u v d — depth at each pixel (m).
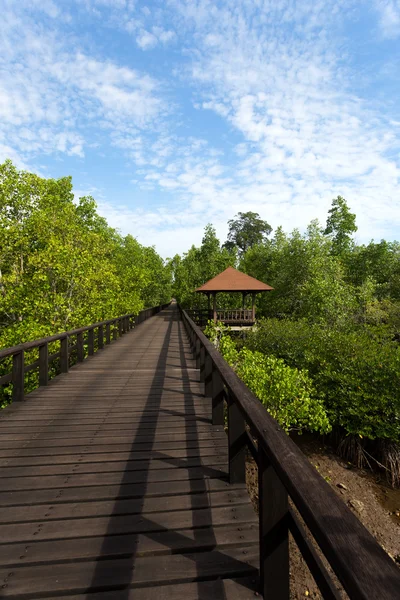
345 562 0.69
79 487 2.51
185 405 4.52
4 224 13.80
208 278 29.70
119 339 12.62
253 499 4.88
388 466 6.70
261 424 1.54
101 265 14.06
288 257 22.78
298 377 6.80
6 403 11.05
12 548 1.88
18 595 1.58
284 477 1.09
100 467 2.82
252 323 18.52
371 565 0.67
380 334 10.94
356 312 16.28
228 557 1.81
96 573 1.71
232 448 2.54
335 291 16.17
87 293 13.31
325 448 7.66
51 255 12.12
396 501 5.79
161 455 3.03
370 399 7.15
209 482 2.57
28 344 4.84
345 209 29.42
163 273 35.75
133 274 20.12
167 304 52.03
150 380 5.98
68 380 5.97
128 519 2.14
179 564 1.77
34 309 12.08
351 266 24.22
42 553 1.84
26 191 15.00
